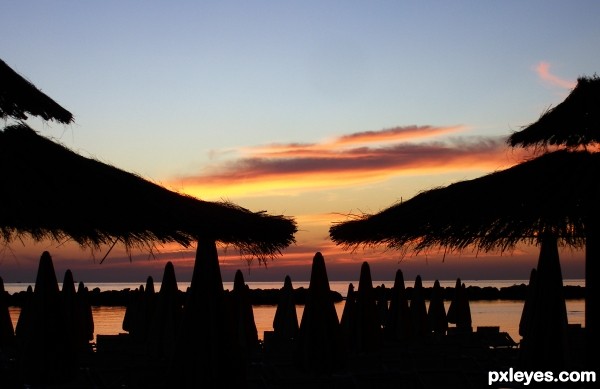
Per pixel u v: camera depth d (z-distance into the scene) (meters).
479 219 7.41
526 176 7.49
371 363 9.27
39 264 6.61
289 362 8.75
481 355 9.93
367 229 8.07
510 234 7.28
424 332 13.55
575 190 7.09
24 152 6.66
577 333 11.21
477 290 51.78
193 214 6.30
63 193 6.45
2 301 11.09
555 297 6.77
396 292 12.85
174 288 9.26
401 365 9.16
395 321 12.75
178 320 9.17
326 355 8.21
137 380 7.25
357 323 10.64
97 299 44.69
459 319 15.27
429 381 7.85
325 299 8.34
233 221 6.42
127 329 13.78
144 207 6.38
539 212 7.14
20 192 6.45
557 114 7.59
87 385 7.07
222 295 5.96
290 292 12.92
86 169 6.71
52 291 6.58
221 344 5.87
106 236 6.57
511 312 31.73
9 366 8.62
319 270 8.38
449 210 7.58
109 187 6.54
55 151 6.80
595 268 6.98
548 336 6.75
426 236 7.70
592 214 7.03
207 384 5.79
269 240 6.68
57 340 6.53
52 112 7.07
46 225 6.64
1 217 6.66
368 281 10.74
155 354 9.14
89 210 6.43
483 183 7.66
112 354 9.16
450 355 9.34
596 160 7.37
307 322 8.32
